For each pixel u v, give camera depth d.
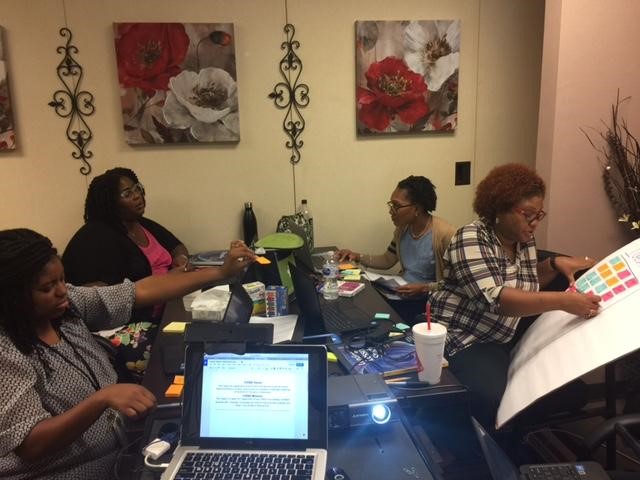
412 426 1.19
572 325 1.47
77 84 2.76
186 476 0.96
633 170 2.44
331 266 2.24
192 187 2.98
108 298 1.57
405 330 1.67
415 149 3.16
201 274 1.74
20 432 1.06
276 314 1.84
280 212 3.11
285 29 2.89
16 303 1.18
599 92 2.44
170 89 2.80
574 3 2.33
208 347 1.06
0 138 2.71
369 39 2.93
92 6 2.70
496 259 1.80
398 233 2.82
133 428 1.26
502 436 1.90
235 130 2.92
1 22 2.63
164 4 2.76
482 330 1.88
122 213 2.56
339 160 3.10
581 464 1.20
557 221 2.53
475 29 3.08
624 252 1.52
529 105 3.23
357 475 0.99
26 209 2.84
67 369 1.29
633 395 2.42
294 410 1.03
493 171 1.85
